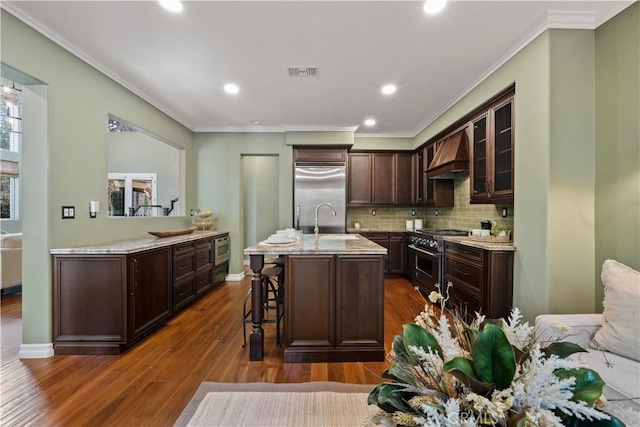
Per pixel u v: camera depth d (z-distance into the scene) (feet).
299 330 7.98
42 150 7.83
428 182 16.47
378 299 8.04
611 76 6.90
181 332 9.84
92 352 8.25
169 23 7.32
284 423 5.45
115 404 6.06
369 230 17.98
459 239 10.67
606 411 2.46
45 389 6.59
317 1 6.54
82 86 8.86
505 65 8.91
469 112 11.14
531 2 6.68
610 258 6.93
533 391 2.26
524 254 8.14
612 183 6.89
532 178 7.84
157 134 12.96
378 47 8.38
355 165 18.49
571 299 7.29
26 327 8.03
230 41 8.09
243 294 14.30
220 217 16.72
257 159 23.03
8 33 6.83
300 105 13.01
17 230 19.65
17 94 19.16
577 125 7.31
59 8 6.81
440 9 6.83
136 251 8.78
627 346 4.45
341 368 7.57
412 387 2.58
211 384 6.77
